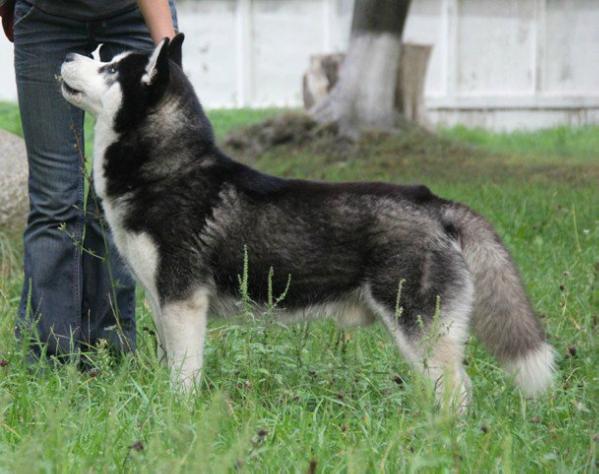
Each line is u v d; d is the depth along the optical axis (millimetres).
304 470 3703
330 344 5406
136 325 5973
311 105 15141
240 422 4301
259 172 5066
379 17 14359
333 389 4840
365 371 5062
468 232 4844
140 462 3512
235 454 3490
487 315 4844
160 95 4926
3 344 5336
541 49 19906
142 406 4293
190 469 3395
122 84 4941
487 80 19844
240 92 20109
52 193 5379
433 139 14562
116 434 3955
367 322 5000
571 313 6098
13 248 7453
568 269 6918
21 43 5301
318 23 20078
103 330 5637
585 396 4812
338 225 4828
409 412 4562
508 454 3643
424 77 15289
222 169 4988
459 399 4465
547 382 4766
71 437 3961
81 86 5051
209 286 4941
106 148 4996
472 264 4828
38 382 4785
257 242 4879
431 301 4711
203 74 20109
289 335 5488
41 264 5418
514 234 8438
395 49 14492
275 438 4070
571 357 5336
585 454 4043
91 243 5590
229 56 20062
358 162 13328
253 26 20031
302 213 4871
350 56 14539
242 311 4938
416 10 19484
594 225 8664
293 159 13508
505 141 17016
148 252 4883
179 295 4867
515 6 19734
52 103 5320
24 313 5504
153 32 5262
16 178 7594
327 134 14234
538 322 4863
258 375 4891
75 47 5375
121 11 5375
